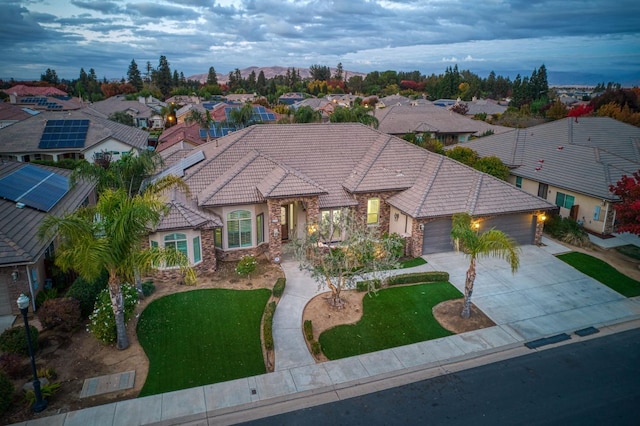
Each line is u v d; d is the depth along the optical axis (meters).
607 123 41.78
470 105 93.75
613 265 24.84
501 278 23.30
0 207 21.50
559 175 33.34
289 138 30.95
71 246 15.23
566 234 28.28
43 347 16.80
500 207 26.20
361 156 31.14
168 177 21.19
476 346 17.56
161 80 183.50
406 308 20.33
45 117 51.16
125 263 15.55
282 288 21.34
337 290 19.98
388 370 16.06
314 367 16.17
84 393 14.48
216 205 24.20
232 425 13.39
